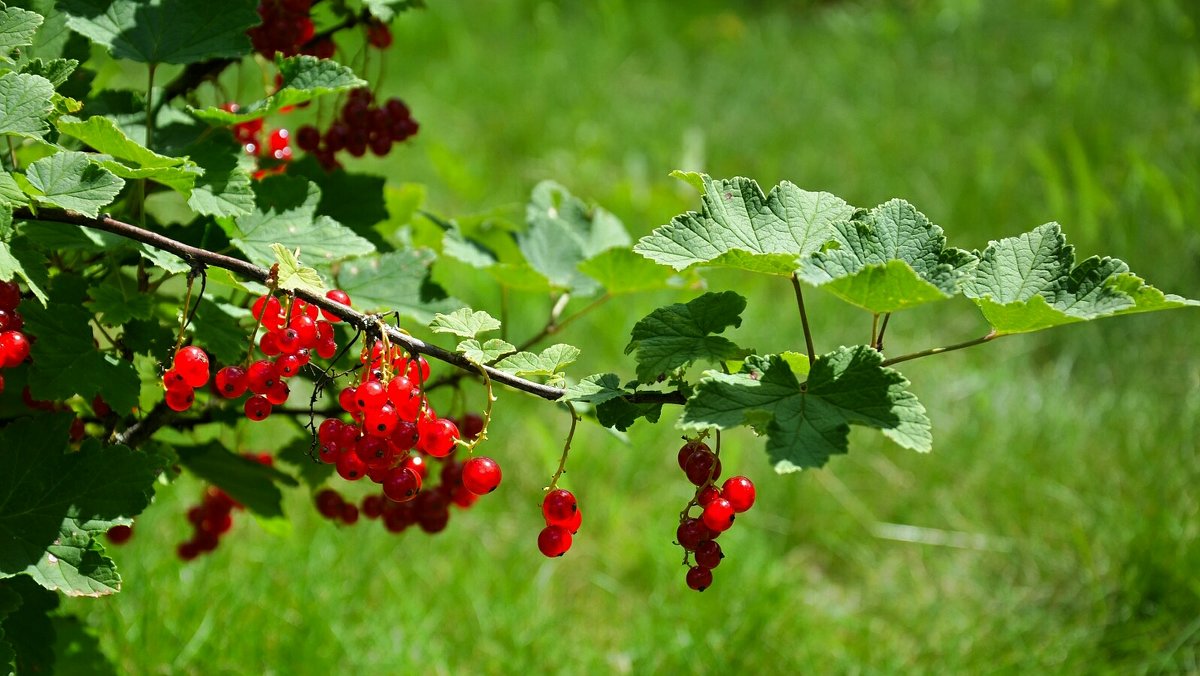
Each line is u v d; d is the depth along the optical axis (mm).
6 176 1572
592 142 5957
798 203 1716
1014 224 5082
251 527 3488
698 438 1666
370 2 2201
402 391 1529
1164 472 3646
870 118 6047
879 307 1525
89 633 2580
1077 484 3760
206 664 2963
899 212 1646
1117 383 4246
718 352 1641
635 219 5309
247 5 2062
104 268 2135
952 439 3977
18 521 1723
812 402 1468
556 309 2656
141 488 1754
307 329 1602
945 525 3771
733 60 7047
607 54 7047
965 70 6578
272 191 2055
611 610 3494
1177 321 4426
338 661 3078
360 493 3633
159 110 2145
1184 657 3104
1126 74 6102
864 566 3684
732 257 1568
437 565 3529
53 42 2021
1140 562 3332
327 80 1905
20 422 1787
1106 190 5207
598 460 3922
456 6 7543
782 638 3258
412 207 2697
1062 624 3334
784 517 3859
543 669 3152
